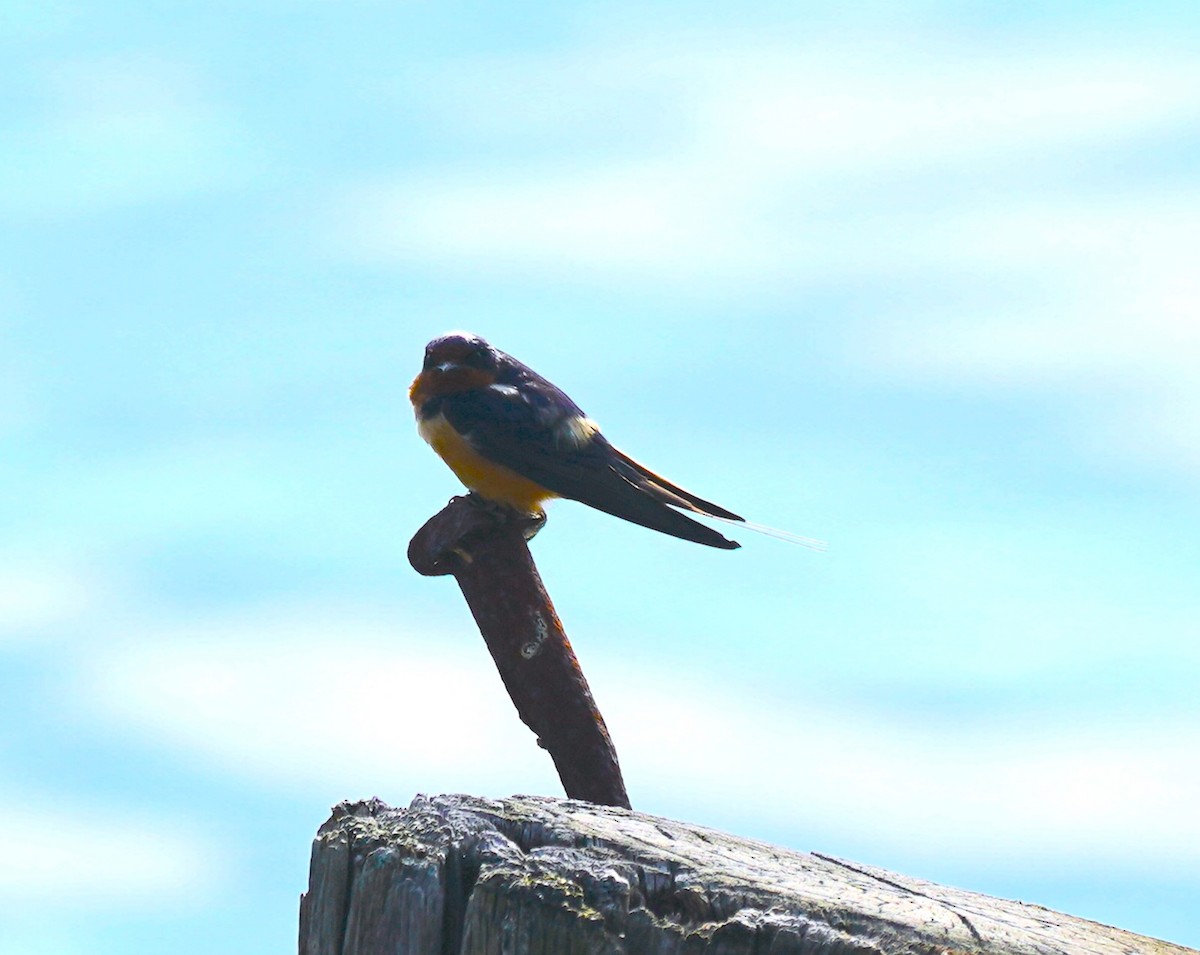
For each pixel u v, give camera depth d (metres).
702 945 5.73
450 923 6.20
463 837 6.32
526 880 6.02
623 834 6.30
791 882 5.99
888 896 5.98
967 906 5.97
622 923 5.87
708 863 6.08
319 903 6.56
